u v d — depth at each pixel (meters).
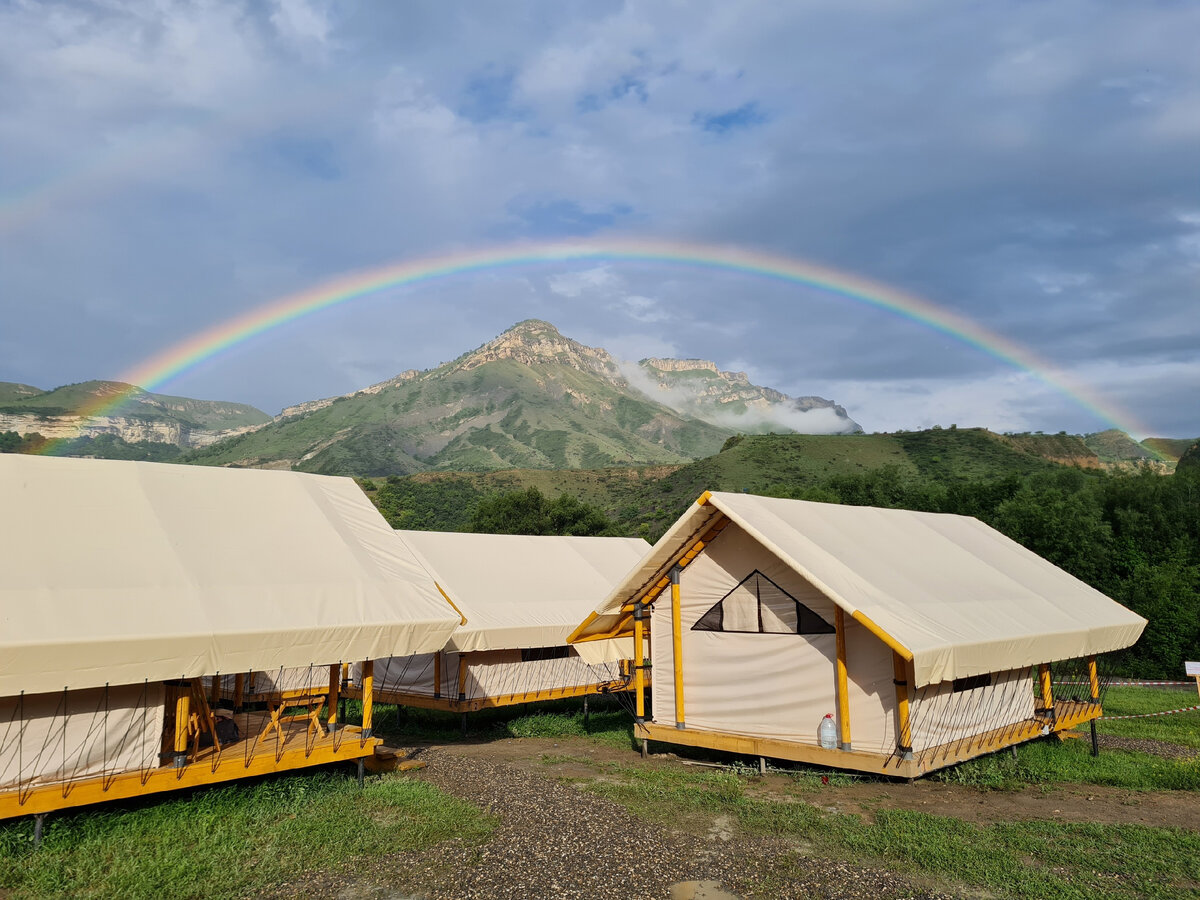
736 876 8.84
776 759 14.41
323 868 9.08
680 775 13.95
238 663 10.90
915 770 12.32
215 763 11.05
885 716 12.98
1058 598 17.67
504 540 25.98
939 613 13.55
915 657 11.57
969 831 10.17
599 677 24.12
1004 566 18.56
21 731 9.76
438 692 20.69
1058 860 9.14
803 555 13.56
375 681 22.42
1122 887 8.31
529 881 8.72
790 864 9.16
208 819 10.42
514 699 21.27
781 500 16.11
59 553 10.73
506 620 20.73
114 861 9.02
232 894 8.33
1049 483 69.81
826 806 11.68
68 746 10.06
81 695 10.22
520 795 12.20
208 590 11.38
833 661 13.74
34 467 12.10
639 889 8.50
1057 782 13.65
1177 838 9.95
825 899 8.18
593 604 23.78
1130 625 18.31
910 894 8.23
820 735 13.61
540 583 23.89
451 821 10.62
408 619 13.12
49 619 9.60
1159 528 46.47
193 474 13.88
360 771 12.62
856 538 15.93
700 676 15.48
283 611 11.77
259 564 12.49
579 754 16.38
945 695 13.94
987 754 14.99
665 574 16.30
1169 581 37.75
